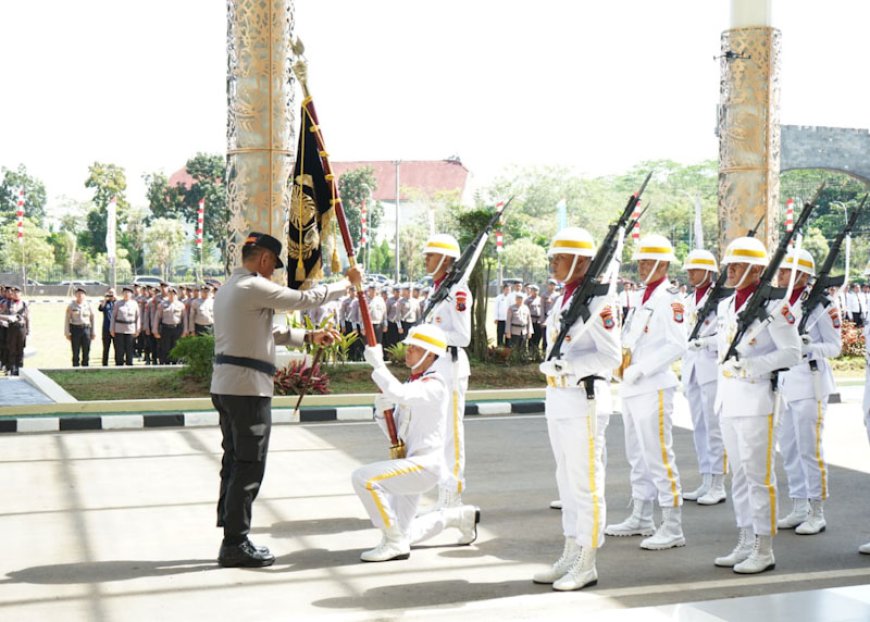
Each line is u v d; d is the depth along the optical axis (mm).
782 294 6469
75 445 11203
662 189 89125
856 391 17281
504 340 23656
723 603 5039
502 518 8008
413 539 6863
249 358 6398
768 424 6449
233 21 15219
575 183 84250
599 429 6039
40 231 76250
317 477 9547
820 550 7117
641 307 7395
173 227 75750
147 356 21734
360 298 6766
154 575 6273
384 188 96875
